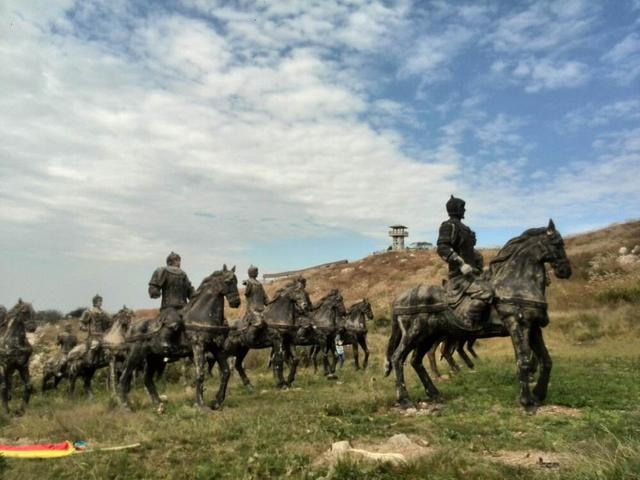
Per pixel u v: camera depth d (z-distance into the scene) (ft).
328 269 191.11
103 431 30.09
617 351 57.11
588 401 29.91
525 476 17.43
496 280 30.60
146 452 24.31
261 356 75.51
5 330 42.83
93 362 53.26
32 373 76.64
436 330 32.24
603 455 17.17
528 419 26.78
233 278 37.50
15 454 24.59
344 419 28.89
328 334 59.93
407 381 42.93
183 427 29.01
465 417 28.02
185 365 59.21
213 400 36.68
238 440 25.21
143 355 38.86
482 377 42.78
